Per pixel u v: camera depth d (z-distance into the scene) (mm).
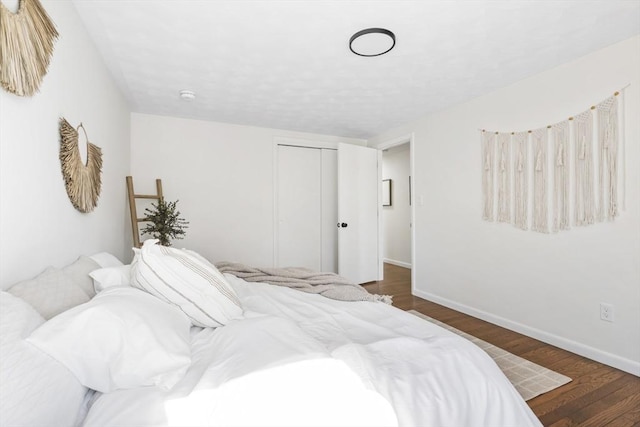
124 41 1967
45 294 951
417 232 3736
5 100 969
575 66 2244
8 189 983
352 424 690
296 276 2160
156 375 839
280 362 819
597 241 2145
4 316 719
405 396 837
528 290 2576
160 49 2076
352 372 818
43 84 1224
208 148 3725
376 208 4508
